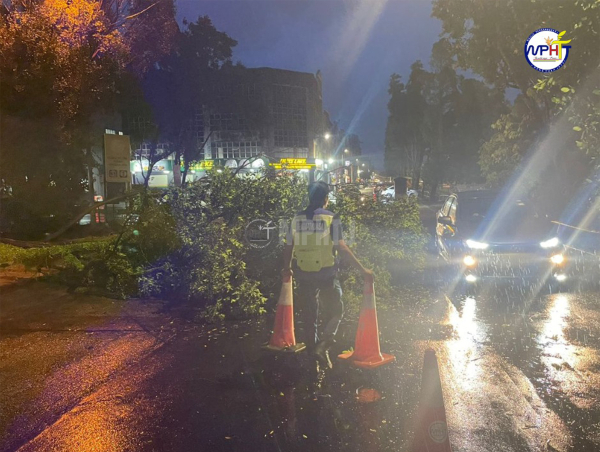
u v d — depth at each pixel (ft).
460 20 54.39
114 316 22.62
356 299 24.43
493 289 28.76
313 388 15.06
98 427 12.76
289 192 25.70
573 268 29.32
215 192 25.68
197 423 12.97
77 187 59.41
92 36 73.41
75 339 19.48
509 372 16.38
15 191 52.26
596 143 27.63
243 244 24.73
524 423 12.89
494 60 56.08
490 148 67.51
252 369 16.58
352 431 12.50
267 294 24.97
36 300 25.00
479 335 20.45
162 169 165.78
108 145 51.96
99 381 15.60
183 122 134.10
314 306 17.74
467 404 13.99
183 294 25.80
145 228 26.43
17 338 19.53
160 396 14.56
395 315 23.73
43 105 48.55
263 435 12.36
